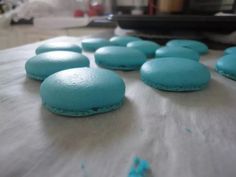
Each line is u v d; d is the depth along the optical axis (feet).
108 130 0.21
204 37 0.67
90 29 0.96
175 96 0.29
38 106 0.25
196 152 0.18
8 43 1.04
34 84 0.32
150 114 0.24
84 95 0.22
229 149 0.18
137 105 0.26
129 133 0.20
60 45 0.46
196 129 0.21
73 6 1.13
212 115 0.24
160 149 0.18
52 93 0.23
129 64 0.39
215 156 0.17
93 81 0.24
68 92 0.22
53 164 0.16
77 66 0.33
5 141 0.19
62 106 0.22
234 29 0.60
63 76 0.25
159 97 0.28
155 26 0.63
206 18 0.56
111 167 0.16
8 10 1.16
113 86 0.24
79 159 0.17
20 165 0.16
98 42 0.53
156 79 0.30
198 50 0.51
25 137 0.20
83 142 0.19
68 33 0.98
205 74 0.31
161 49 0.44
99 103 0.23
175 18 0.58
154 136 0.20
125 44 0.54
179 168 0.16
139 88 0.31
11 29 1.03
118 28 0.76
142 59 0.40
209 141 0.19
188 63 0.32
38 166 0.16
